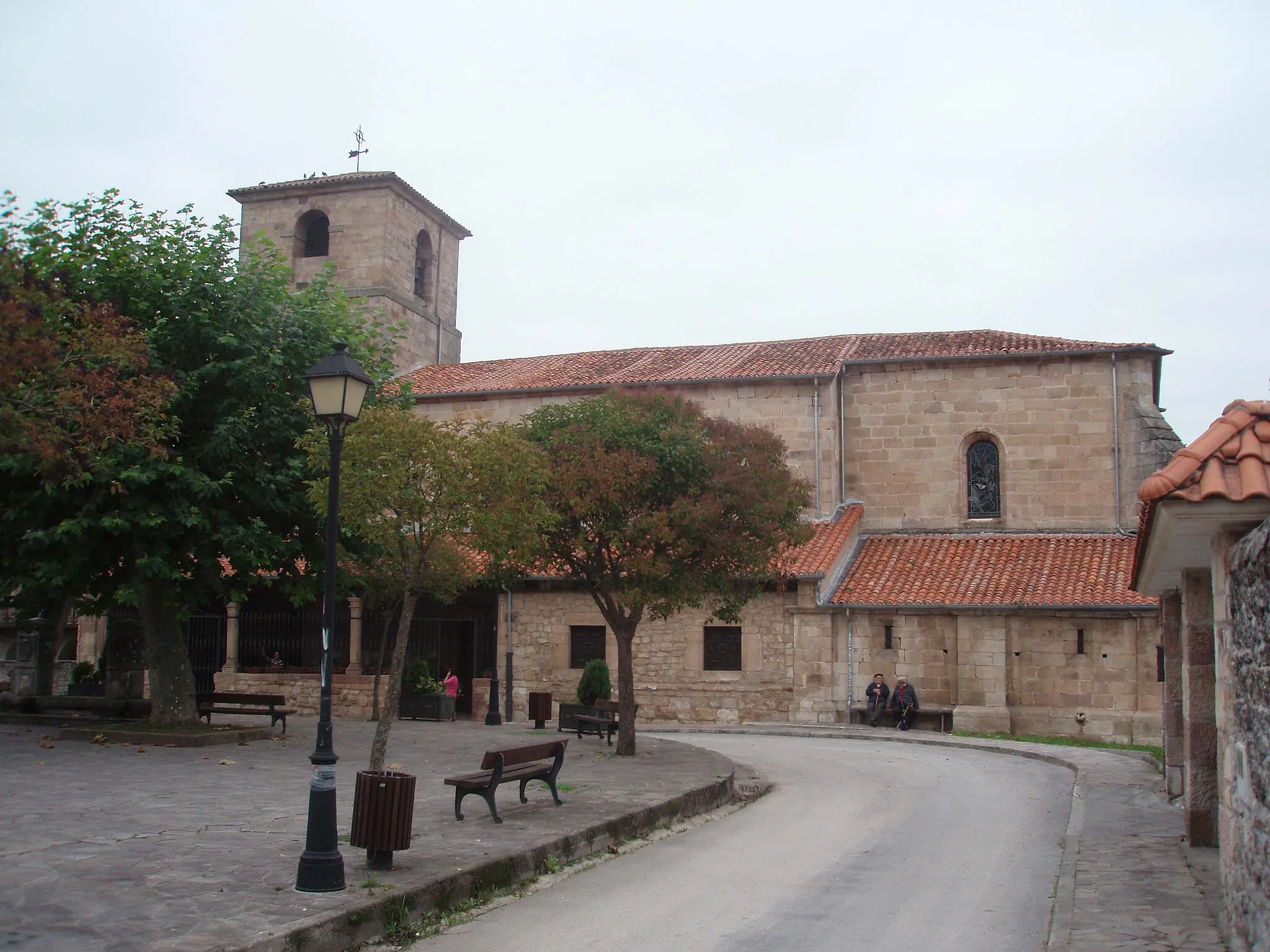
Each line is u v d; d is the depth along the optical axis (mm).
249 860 10609
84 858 10516
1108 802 17359
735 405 37250
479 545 15094
